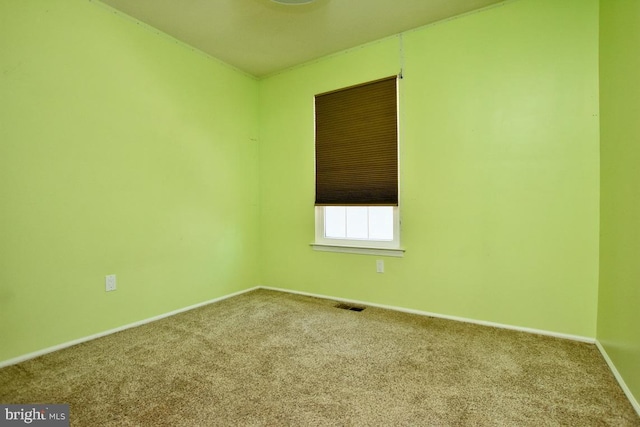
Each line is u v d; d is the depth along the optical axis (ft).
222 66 10.45
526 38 7.43
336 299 10.25
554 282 7.25
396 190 9.05
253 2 7.48
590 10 6.84
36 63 6.40
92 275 7.30
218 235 10.33
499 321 7.84
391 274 9.28
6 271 6.05
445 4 7.68
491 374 5.65
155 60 8.54
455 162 8.29
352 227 10.11
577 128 6.98
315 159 10.57
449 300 8.45
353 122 9.74
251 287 11.57
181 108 9.20
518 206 7.59
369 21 8.34
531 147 7.43
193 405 4.82
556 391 5.12
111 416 4.57
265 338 7.29
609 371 5.71
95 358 6.34
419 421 4.44
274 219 11.54
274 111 11.44
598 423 4.37
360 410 4.69
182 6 7.59
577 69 6.96
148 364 6.09
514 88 7.58
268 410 4.70
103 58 7.45
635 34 4.93
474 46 8.00
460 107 8.20
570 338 7.08
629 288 5.06
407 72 8.87
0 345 5.99
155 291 8.55
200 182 9.75
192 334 7.54
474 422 4.41
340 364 6.05
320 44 9.48
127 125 7.93
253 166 11.64
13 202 6.13
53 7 6.64
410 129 8.86
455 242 8.33
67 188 6.87
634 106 4.95
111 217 7.63
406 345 6.86
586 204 6.91
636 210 4.83
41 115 6.47
